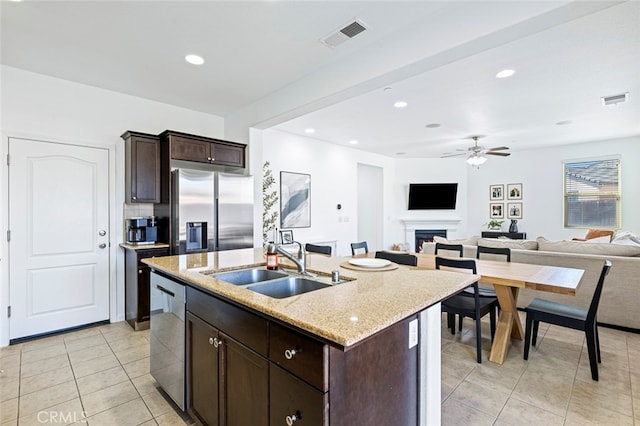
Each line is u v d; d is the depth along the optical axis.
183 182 3.46
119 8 2.18
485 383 2.31
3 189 2.98
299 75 3.24
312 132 5.56
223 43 2.64
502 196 7.65
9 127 3.04
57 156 3.29
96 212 3.52
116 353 2.81
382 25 2.38
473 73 3.15
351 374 1.12
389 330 1.30
